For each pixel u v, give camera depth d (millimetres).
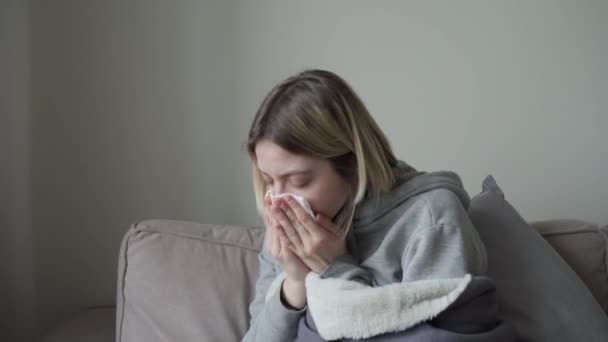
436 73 1397
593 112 1414
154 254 1003
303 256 749
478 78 1401
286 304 785
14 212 1299
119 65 1344
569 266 1000
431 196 767
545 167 1424
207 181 1388
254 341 804
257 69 1374
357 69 1391
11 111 1276
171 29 1353
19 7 1279
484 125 1411
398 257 768
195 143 1378
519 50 1398
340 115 735
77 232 1365
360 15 1382
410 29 1388
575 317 870
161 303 964
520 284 899
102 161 1358
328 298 675
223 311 959
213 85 1369
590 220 1437
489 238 953
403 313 630
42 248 1349
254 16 1368
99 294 1388
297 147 690
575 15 1395
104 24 1334
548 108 1411
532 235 984
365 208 797
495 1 1390
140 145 1366
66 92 1329
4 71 1263
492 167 1422
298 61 1380
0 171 1263
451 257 697
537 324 860
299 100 719
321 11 1377
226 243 1049
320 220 747
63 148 1338
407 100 1400
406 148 1411
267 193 770
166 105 1363
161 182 1379
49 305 1368
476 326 646
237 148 1382
